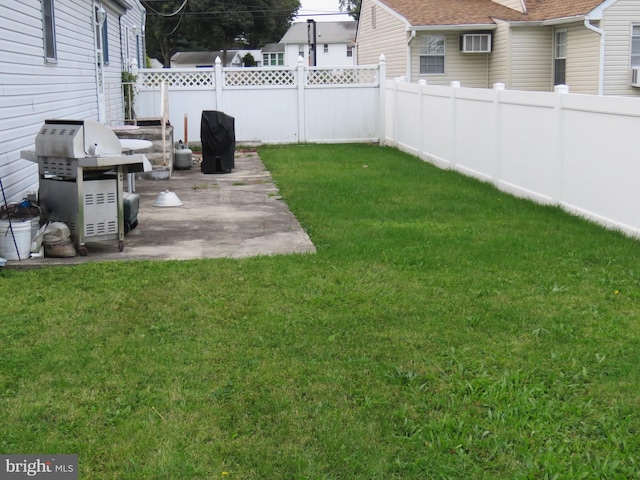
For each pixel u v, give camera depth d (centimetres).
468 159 1198
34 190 878
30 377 413
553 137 898
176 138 1767
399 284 586
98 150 672
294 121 1795
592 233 759
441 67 2106
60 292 568
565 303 535
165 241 745
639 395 386
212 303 539
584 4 1839
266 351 451
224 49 5584
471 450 337
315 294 559
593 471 317
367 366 428
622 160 753
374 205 939
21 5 826
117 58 1694
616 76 1820
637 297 547
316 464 327
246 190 1100
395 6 2189
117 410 374
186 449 339
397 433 354
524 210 893
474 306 530
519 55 2000
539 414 367
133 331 486
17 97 809
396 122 1672
